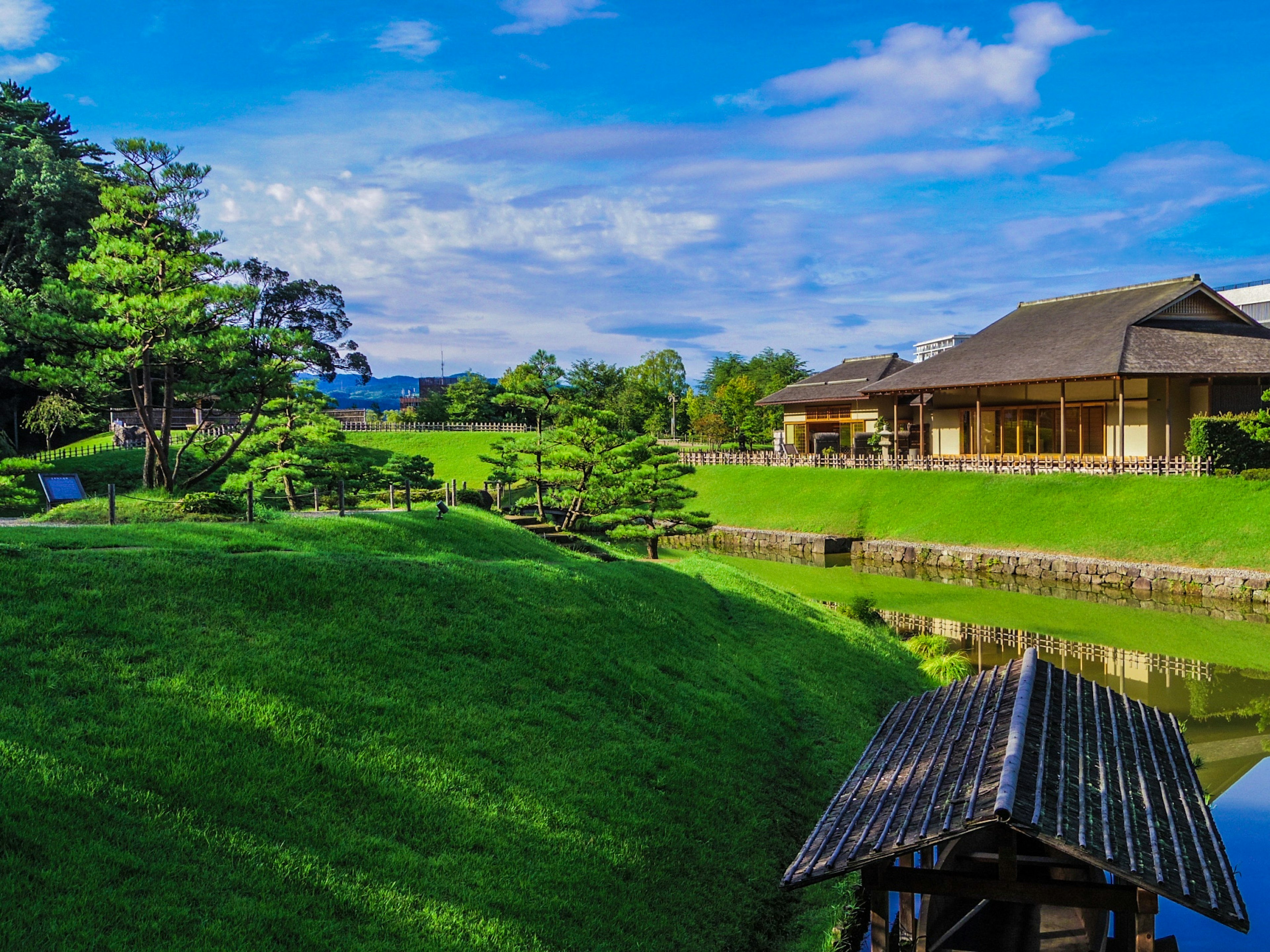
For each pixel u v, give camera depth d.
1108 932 8.55
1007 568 38.62
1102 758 8.24
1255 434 36.56
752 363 115.69
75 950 6.10
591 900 9.01
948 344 89.62
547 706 12.58
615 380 89.44
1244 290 78.69
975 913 8.30
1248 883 12.58
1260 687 21.73
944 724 9.66
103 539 14.16
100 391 24.17
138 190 25.67
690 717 14.01
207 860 7.50
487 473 64.56
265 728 9.58
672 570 25.34
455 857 8.81
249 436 31.94
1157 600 33.00
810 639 22.02
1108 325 48.00
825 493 51.22
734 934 9.60
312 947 6.98
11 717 8.40
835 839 7.57
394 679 11.70
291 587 13.20
